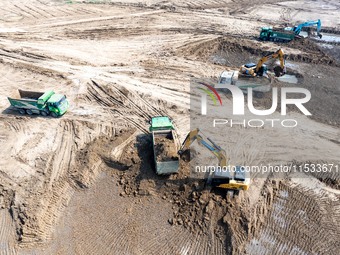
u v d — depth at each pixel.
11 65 38.09
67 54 40.62
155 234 19.78
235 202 20.98
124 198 22.05
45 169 24.17
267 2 63.31
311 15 55.88
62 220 20.69
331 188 22.64
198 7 59.12
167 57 40.31
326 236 19.42
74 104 31.64
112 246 19.19
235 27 49.56
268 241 19.19
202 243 19.17
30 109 29.78
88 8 56.84
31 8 56.12
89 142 26.69
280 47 42.72
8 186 22.69
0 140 27.11
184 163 23.97
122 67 37.84
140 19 52.34
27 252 18.91
